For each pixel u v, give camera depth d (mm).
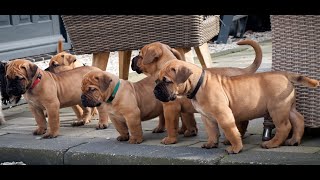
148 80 5551
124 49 6719
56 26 11328
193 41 6531
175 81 4668
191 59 6723
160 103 5535
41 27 11062
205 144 4961
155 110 5535
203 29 6719
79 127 6199
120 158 4922
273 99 4801
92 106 5152
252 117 4895
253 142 5113
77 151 5129
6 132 6141
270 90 4809
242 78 4863
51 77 5812
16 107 7633
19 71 5551
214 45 12422
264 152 4723
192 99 4859
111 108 5293
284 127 4840
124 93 5273
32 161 5348
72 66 6605
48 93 5691
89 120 6395
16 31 10609
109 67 9836
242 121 5078
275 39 5191
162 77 4699
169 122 5184
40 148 5301
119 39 6691
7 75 5590
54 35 11297
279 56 5184
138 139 5320
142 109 5449
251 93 4805
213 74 4859
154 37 6586
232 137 4719
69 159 5148
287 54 5121
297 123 4898
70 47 11461
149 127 6051
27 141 5625
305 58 5016
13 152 5426
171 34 6539
